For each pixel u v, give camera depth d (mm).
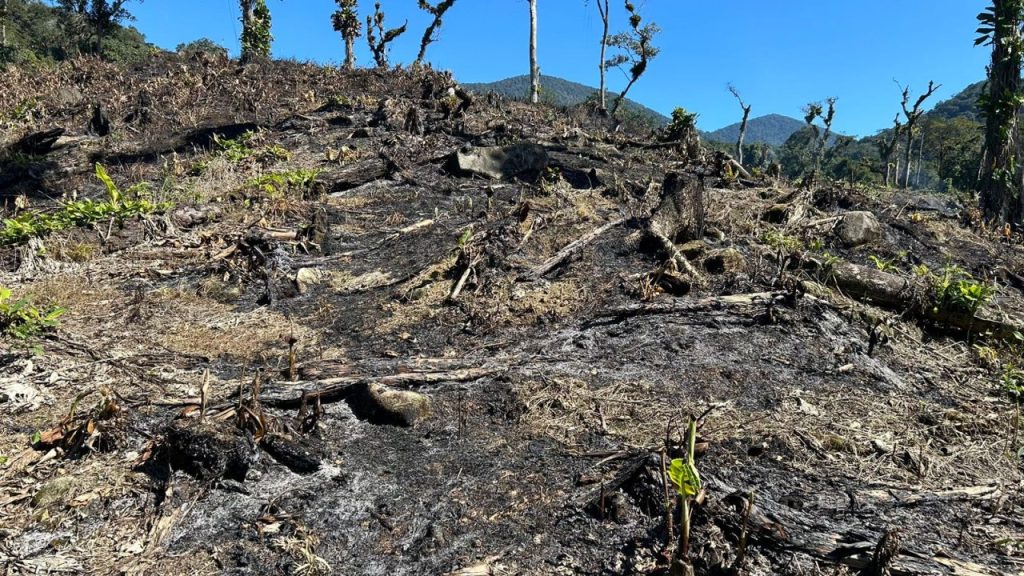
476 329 4953
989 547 2533
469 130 14242
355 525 2723
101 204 7852
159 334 4973
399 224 8094
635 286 5254
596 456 3189
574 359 4289
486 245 6215
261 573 2416
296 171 10172
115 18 30281
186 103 16703
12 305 4906
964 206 10203
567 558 2490
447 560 2490
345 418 3617
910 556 2359
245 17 27000
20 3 47250
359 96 17891
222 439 3014
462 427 3541
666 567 2359
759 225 6992
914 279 5363
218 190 9828
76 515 2717
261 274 6238
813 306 4848
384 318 5305
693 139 13672
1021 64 9305
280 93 18453
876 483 3023
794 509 2752
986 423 3615
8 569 2375
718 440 3305
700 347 4375
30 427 3398
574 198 8242
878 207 8547
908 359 4430
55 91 17422
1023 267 7047
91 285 6074
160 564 2451
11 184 11453
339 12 25672
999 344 4723
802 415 3609
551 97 31047
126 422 3348
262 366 4379
